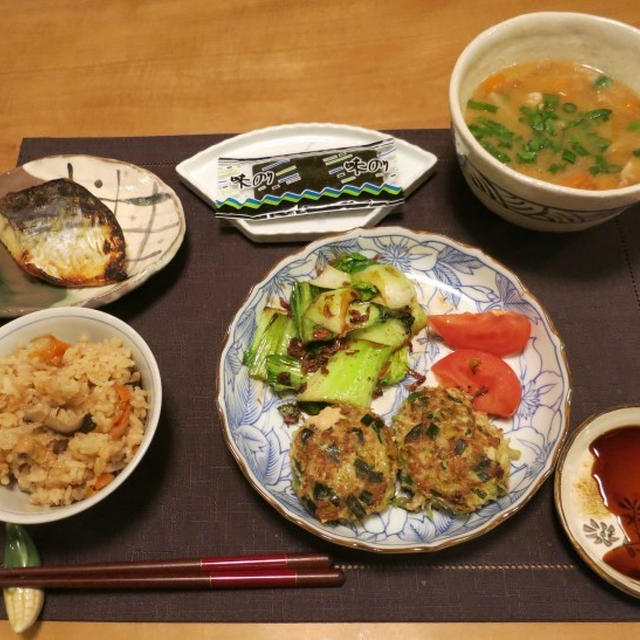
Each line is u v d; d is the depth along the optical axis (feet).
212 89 2.07
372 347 1.63
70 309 1.55
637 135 1.70
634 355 1.68
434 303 1.76
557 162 1.69
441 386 1.63
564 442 1.50
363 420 1.52
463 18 2.12
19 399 1.49
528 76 1.76
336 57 2.09
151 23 2.19
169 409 1.66
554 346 1.61
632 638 1.41
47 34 2.19
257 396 1.65
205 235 1.87
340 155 1.88
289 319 1.70
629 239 1.81
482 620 1.44
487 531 1.39
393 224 1.86
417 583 1.47
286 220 1.85
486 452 1.47
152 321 1.76
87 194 1.79
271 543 1.52
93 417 1.50
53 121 2.06
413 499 1.49
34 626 1.45
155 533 1.53
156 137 2.01
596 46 1.70
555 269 1.79
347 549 1.50
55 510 1.38
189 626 1.45
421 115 1.99
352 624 1.44
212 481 1.58
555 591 1.45
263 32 2.15
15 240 1.76
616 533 1.45
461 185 1.90
